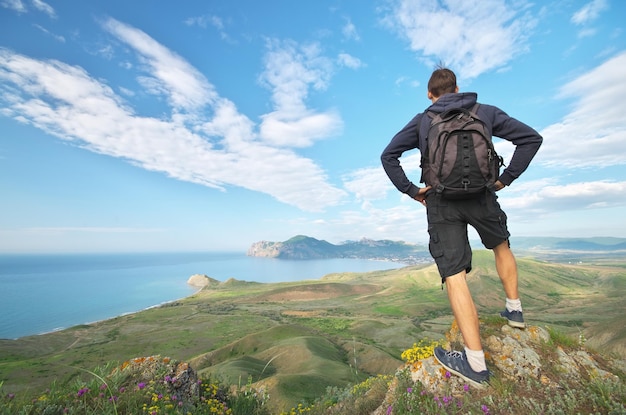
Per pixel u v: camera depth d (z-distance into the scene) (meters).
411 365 3.99
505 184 3.05
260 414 5.52
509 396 2.93
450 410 2.94
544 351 3.58
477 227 3.24
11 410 2.96
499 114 2.99
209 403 4.48
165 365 4.82
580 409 2.69
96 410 3.15
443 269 3.12
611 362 3.48
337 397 6.62
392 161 3.33
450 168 2.77
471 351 3.08
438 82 3.37
